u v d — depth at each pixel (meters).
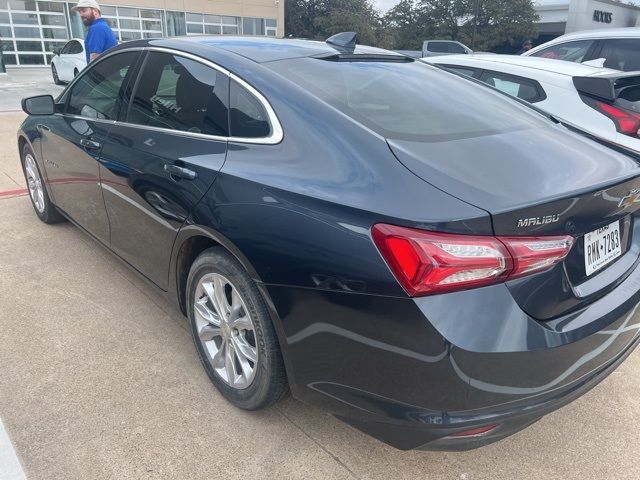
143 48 3.03
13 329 3.00
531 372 1.76
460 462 2.23
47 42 24.00
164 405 2.46
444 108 2.42
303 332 1.96
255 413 2.43
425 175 1.82
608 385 2.74
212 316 2.47
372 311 1.76
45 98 3.62
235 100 2.38
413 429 1.80
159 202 2.56
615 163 2.15
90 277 3.62
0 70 18.84
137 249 2.93
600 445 2.35
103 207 3.16
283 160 2.10
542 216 1.73
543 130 2.44
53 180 3.91
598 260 2.04
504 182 1.82
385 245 1.71
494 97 2.77
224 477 2.10
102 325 3.06
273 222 1.99
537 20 47.00
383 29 51.16
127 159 2.80
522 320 1.73
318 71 2.47
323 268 1.85
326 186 1.92
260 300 2.13
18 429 2.28
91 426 2.31
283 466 2.16
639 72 4.66
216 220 2.19
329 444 2.28
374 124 2.11
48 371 2.65
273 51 2.65
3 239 4.20
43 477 2.05
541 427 2.45
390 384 1.80
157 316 3.18
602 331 1.92
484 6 46.66
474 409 1.75
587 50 6.53
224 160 2.28
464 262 1.64
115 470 2.10
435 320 1.66
